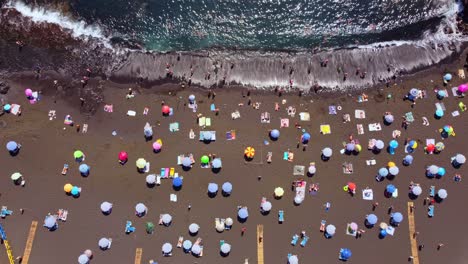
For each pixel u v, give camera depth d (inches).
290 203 1453.0
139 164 1446.9
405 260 1414.9
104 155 1485.0
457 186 1491.1
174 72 1604.3
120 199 1439.5
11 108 1523.1
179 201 1444.4
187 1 1721.2
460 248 1433.3
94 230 1407.5
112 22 1684.3
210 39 1684.3
